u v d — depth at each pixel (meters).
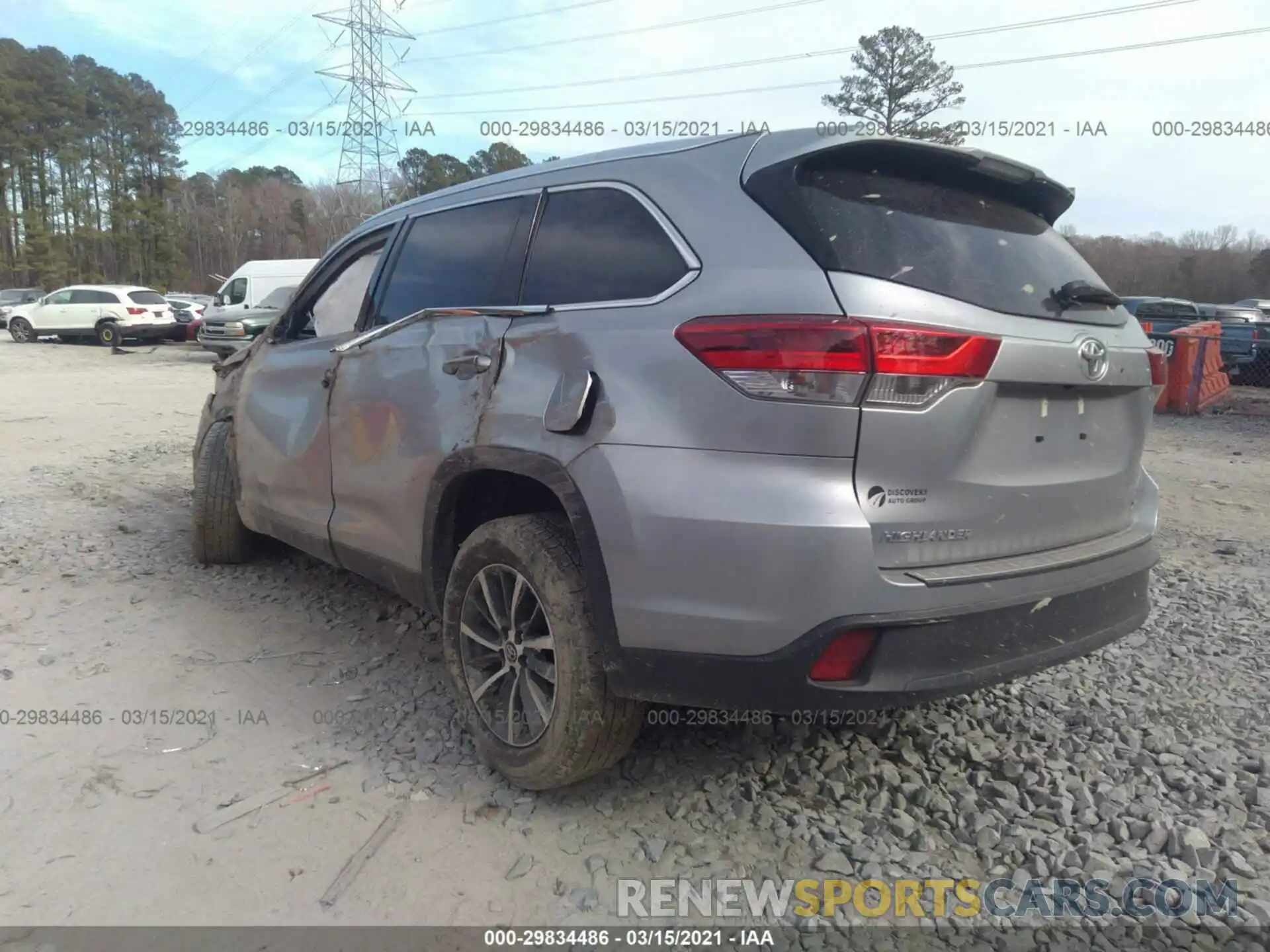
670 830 2.61
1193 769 2.92
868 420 2.14
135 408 12.44
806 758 2.97
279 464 4.06
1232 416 12.82
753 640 2.20
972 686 2.28
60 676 3.58
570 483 2.46
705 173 2.55
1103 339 2.60
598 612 2.43
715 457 2.23
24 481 7.30
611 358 2.44
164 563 5.06
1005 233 2.64
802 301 2.18
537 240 2.93
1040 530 2.53
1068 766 2.92
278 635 4.04
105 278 71.25
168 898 2.31
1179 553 5.61
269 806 2.72
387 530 3.31
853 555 2.14
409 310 3.40
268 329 4.52
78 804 2.71
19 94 71.25
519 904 2.31
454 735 3.15
